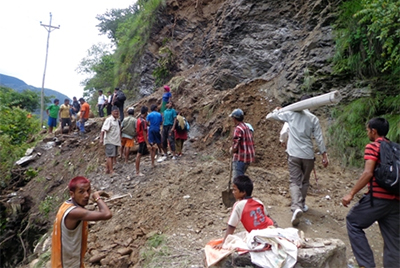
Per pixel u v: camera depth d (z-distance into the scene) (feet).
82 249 10.07
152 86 49.83
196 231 16.80
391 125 22.09
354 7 26.99
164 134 29.37
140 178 25.85
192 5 49.90
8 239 31.30
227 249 11.53
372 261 11.15
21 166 40.04
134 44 56.80
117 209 21.76
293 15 35.53
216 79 37.60
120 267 16.05
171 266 13.76
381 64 24.84
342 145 24.09
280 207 18.56
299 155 16.37
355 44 26.40
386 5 20.66
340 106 26.50
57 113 47.73
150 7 54.80
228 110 31.30
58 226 9.43
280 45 35.17
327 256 11.11
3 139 46.11
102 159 32.12
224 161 26.02
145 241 17.39
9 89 100.94
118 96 36.47
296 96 28.96
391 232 11.12
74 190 9.88
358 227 11.57
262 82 33.30
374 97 25.00
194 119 34.14
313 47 30.17
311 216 17.40
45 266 18.39
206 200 19.95
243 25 38.37
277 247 10.78
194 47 46.75
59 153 38.78
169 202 20.59
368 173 11.04
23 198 33.71
